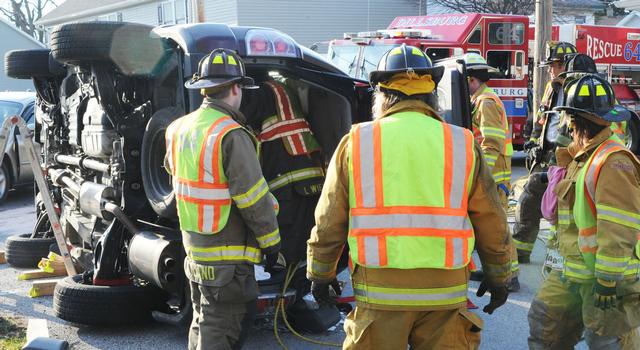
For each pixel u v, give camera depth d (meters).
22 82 32.69
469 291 6.03
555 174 3.56
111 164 5.18
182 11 27.50
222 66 3.66
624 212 3.13
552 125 5.90
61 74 6.95
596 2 32.12
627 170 3.15
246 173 3.51
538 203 6.26
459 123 5.05
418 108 2.81
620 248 3.12
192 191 3.57
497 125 5.93
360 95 5.29
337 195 2.78
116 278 5.09
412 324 2.77
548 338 3.62
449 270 2.72
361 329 2.74
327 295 2.99
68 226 6.72
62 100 6.67
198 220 3.55
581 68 5.75
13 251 6.92
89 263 5.93
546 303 3.60
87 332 5.03
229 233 3.59
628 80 16.64
